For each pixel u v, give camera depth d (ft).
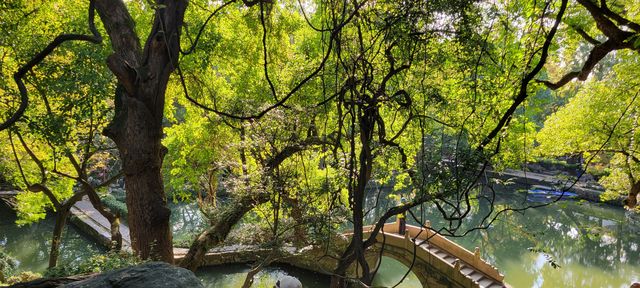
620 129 37.73
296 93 35.04
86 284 8.60
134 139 25.61
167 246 27.63
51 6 33.27
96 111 33.91
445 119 18.34
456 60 14.82
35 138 33.42
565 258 70.90
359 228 11.51
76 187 77.92
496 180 13.82
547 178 101.96
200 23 35.53
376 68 14.35
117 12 25.95
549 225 85.56
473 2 11.31
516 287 61.11
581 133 41.70
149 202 26.58
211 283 57.72
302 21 37.27
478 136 15.76
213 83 46.32
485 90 16.81
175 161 47.44
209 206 46.50
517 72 19.15
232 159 44.47
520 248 75.41
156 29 24.11
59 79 29.55
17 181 42.24
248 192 34.30
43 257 63.93
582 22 24.26
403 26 11.60
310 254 35.96
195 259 33.76
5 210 80.94
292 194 32.14
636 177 40.24
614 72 39.09
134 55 25.81
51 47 18.25
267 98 37.81
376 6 12.03
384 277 66.23
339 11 11.66
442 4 11.06
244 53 41.19
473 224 85.56
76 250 66.54
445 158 14.21
